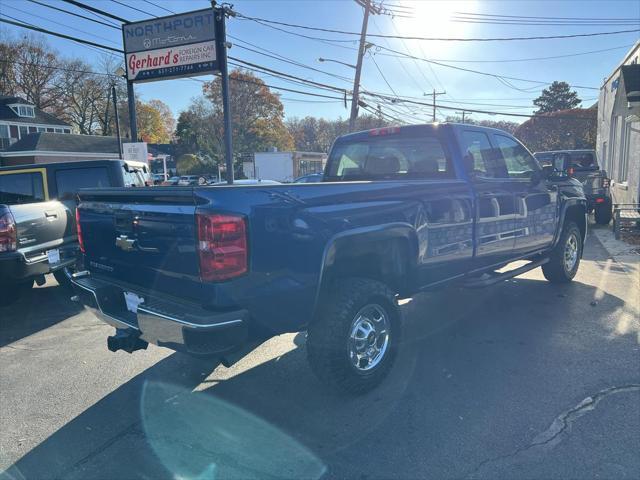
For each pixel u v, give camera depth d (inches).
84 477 115.0
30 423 140.6
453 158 188.5
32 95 2480.3
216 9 703.7
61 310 259.0
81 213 164.7
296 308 129.8
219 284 118.3
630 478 107.1
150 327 128.7
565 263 266.7
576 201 263.7
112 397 155.4
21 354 195.6
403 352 181.5
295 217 128.5
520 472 110.3
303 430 132.0
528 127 2485.2
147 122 2952.8
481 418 133.7
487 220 197.0
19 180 282.8
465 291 265.3
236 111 2426.2
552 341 188.4
